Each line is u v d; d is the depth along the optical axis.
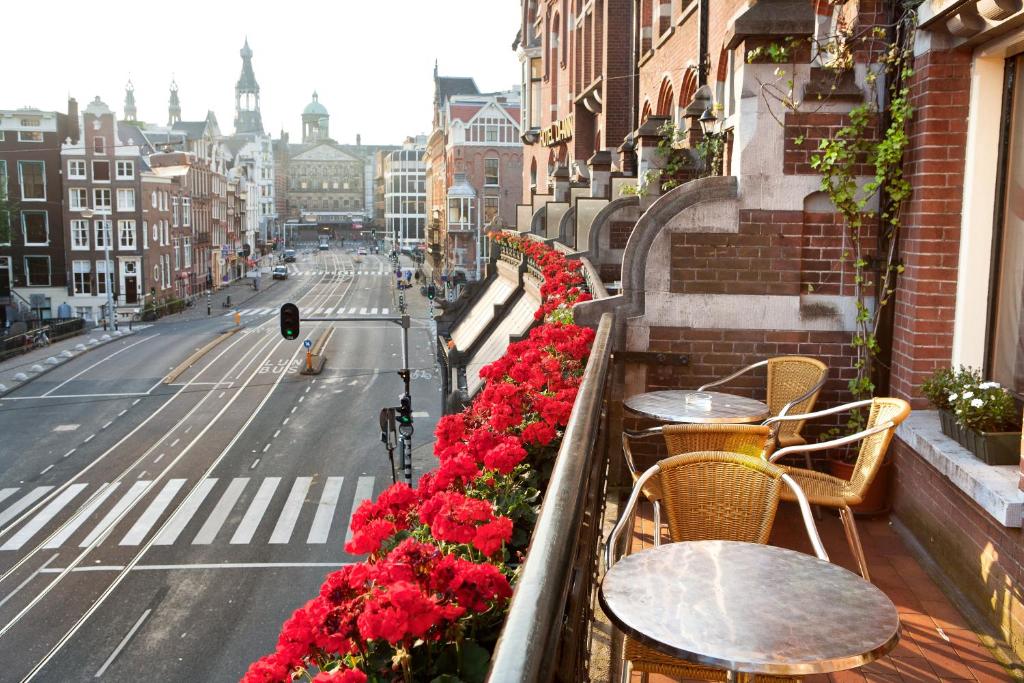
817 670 2.31
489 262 30.39
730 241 6.71
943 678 4.11
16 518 27.20
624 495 6.51
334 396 45.28
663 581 2.85
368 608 2.20
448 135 101.69
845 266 6.67
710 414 5.43
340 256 182.38
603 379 3.78
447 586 2.38
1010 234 5.65
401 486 3.29
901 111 6.14
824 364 6.66
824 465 6.73
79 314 73.38
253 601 21.31
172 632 19.72
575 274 11.74
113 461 33.38
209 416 40.72
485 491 3.68
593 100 27.91
